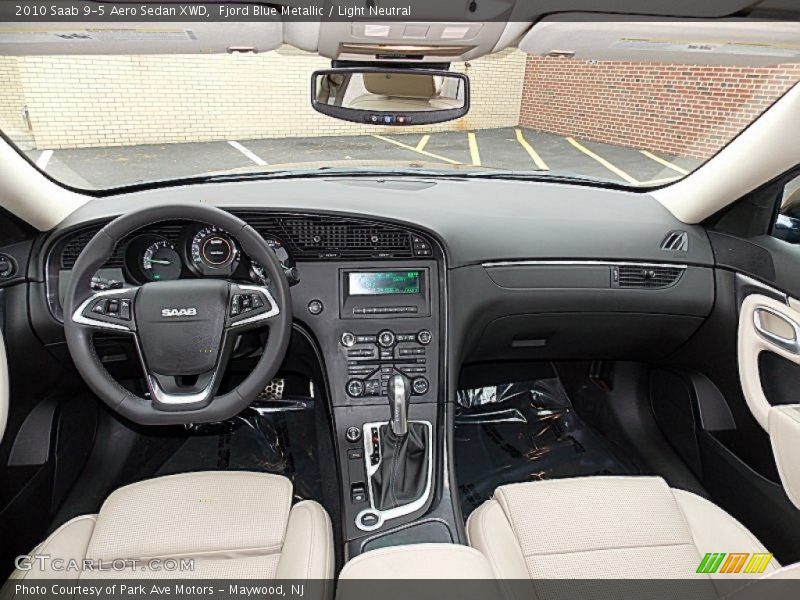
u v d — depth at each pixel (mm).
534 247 1804
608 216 1902
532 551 1218
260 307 1341
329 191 1836
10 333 1536
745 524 1736
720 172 1732
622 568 1179
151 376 1323
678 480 2029
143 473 2098
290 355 1925
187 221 1448
